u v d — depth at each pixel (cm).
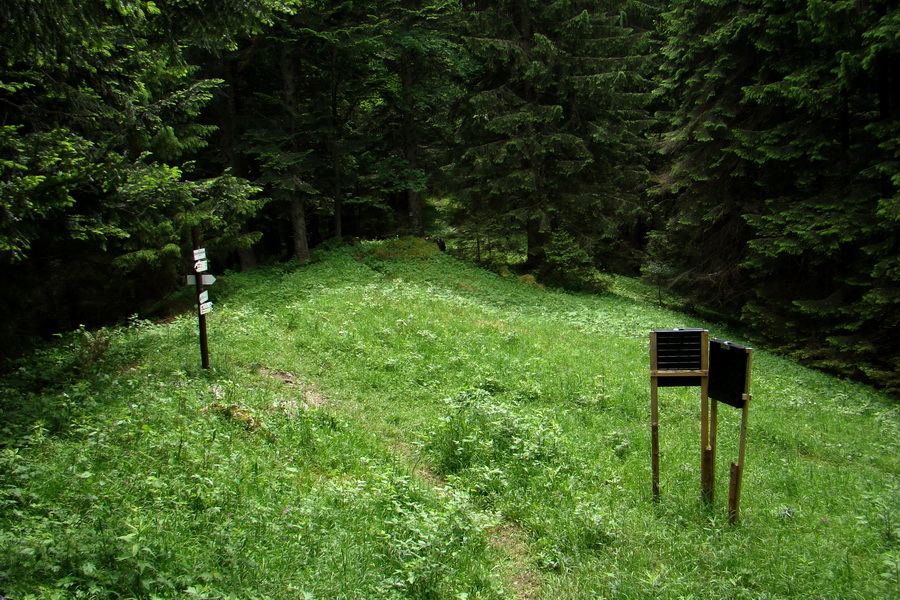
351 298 1648
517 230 2400
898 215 1395
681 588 486
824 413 1229
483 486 673
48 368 968
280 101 2117
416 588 457
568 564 534
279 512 533
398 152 2741
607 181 2433
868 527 631
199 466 608
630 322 1875
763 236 1933
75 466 559
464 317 1575
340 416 862
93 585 374
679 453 844
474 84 2467
